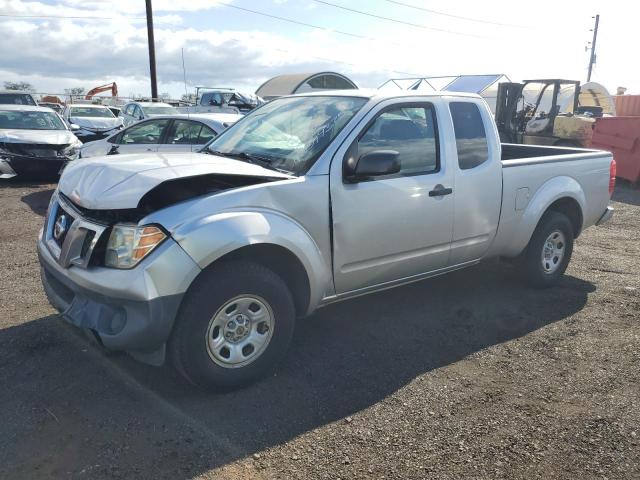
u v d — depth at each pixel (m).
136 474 2.76
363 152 4.02
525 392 3.65
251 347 3.56
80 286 3.29
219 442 3.03
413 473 2.83
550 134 16.84
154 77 28.58
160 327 3.14
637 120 13.37
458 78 28.59
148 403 3.38
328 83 28.64
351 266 4.01
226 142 4.67
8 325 4.38
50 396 3.41
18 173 11.44
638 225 9.36
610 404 3.51
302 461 2.90
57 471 2.76
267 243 3.45
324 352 4.14
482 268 6.27
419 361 4.05
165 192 3.59
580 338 4.49
